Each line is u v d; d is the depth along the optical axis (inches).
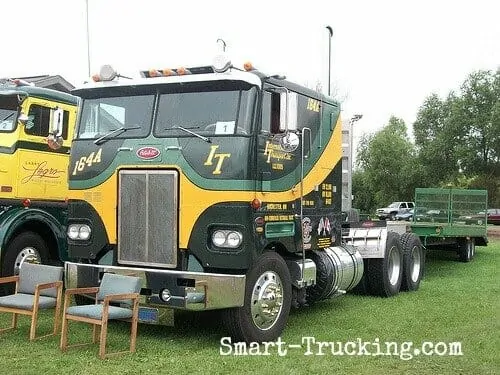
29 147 349.4
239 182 252.2
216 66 259.3
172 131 265.9
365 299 390.6
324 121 321.4
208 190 255.8
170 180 262.2
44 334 280.4
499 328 305.9
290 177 284.5
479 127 1435.8
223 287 248.7
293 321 319.9
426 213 593.9
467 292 421.1
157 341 271.4
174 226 260.8
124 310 250.7
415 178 1599.4
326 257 325.4
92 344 263.1
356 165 2098.9
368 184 1962.4
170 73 272.1
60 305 278.5
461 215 599.2
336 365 239.8
